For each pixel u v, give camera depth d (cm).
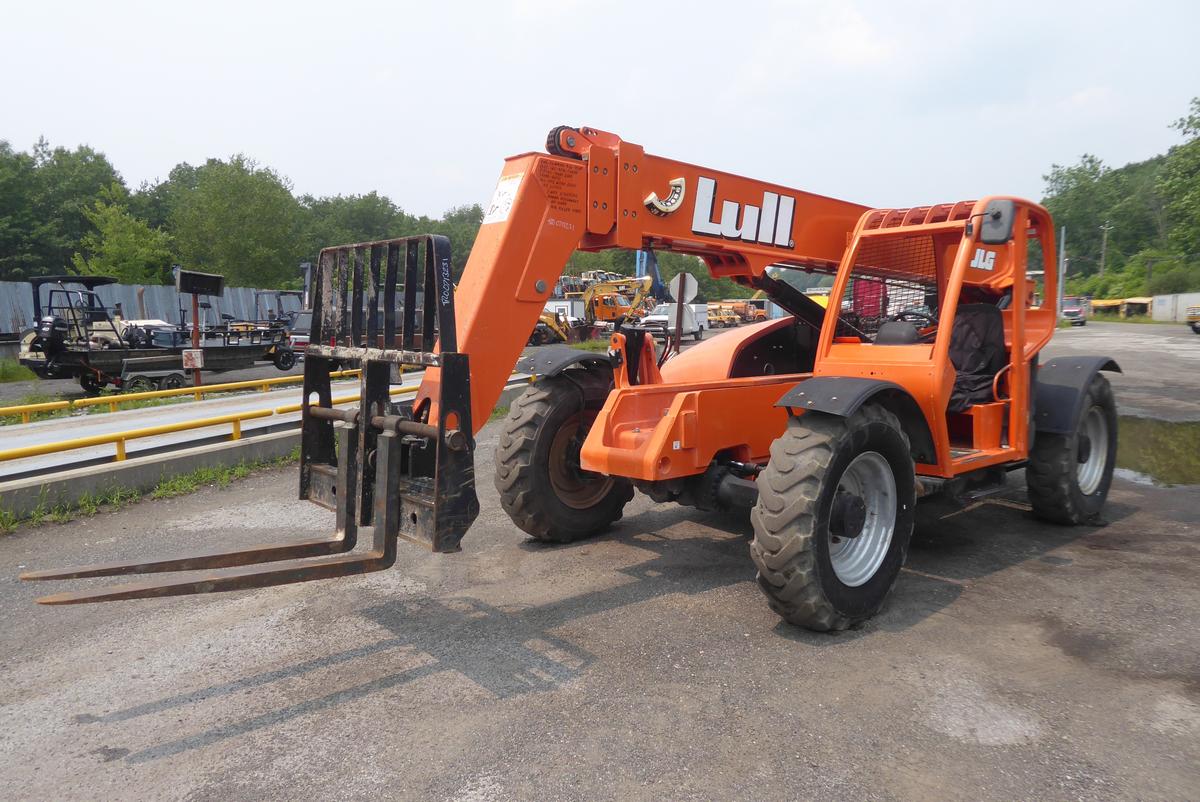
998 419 484
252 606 415
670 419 419
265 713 303
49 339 1392
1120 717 292
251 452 789
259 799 249
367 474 368
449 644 365
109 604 421
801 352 627
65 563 494
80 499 625
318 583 449
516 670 338
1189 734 280
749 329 614
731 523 579
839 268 513
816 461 357
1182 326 4797
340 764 267
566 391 511
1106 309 6581
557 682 326
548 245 427
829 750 272
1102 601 409
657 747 275
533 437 496
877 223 485
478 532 557
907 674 329
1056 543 515
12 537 550
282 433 831
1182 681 319
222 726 294
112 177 6469
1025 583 439
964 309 514
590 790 250
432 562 488
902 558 402
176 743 283
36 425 921
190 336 1717
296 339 2164
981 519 577
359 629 384
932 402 420
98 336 1549
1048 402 531
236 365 1816
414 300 353
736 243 500
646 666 340
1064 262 6247
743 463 474
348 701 312
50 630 387
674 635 373
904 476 399
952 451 473
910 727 287
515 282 418
